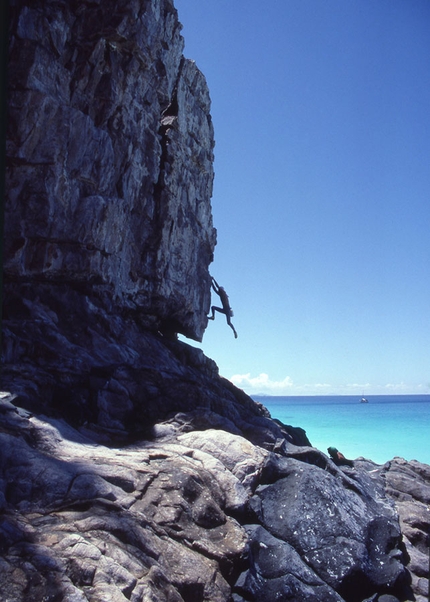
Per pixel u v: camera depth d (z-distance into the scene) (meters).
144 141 13.85
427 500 11.59
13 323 10.55
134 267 13.65
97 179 12.16
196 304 16.48
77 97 12.22
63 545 5.47
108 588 5.16
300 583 7.03
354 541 7.80
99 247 11.92
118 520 6.20
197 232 16.41
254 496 8.35
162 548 6.33
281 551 7.43
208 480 8.04
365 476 11.66
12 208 11.06
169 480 7.48
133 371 10.97
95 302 12.34
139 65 13.23
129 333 12.72
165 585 5.74
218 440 9.10
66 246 11.57
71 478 6.74
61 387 9.81
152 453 8.27
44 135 11.19
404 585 7.80
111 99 12.57
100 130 12.20
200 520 7.20
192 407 10.83
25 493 6.38
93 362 10.69
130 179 13.27
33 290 11.46
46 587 4.93
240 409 12.54
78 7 12.17
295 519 7.96
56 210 11.29
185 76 15.40
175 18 14.66
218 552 6.75
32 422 8.00
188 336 16.86
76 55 12.18
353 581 7.39
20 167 11.09
